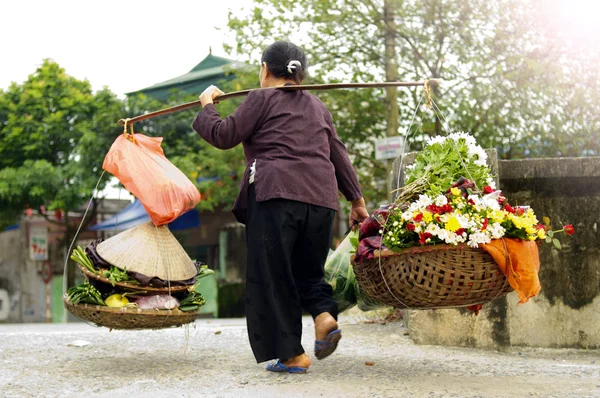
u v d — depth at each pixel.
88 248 4.11
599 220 5.21
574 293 5.16
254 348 3.77
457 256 3.42
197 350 4.92
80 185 16.84
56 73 19.06
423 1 12.21
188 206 4.24
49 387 3.78
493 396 3.39
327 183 3.87
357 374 3.92
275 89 3.95
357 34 12.85
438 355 4.65
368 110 13.81
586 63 12.44
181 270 4.15
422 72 12.79
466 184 3.63
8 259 21.61
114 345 5.16
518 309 5.12
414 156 5.09
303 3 12.52
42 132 18.25
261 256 3.76
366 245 3.63
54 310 20.66
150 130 16.78
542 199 5.25
